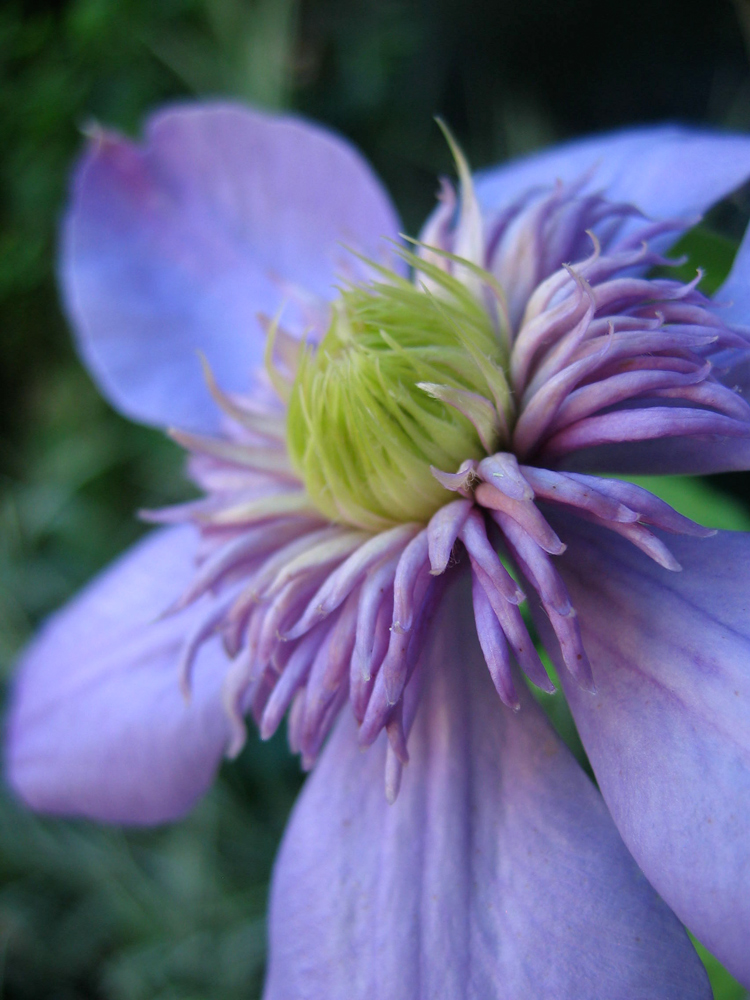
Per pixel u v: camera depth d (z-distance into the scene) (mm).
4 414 374
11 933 263
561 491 94
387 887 106
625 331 98
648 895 97
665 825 92
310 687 101
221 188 148
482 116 302
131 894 253
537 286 111
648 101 257
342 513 107
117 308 147
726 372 99
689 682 94
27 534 306
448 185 119
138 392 145
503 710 107
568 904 99
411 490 105
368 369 105
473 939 101
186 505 117
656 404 102
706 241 125
